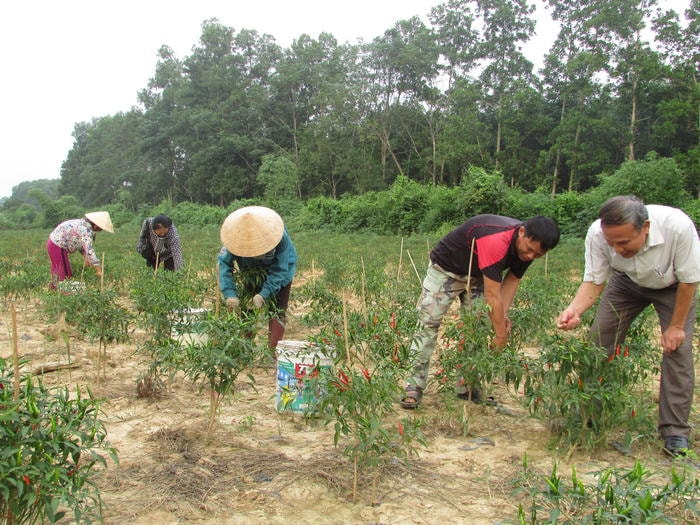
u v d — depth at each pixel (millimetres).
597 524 2764
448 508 3408
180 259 8914
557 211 28453
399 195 35000
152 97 76375
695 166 34594
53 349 6961
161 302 5574
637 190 25344
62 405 2873
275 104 64875
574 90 43594
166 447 4172
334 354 4441
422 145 54281
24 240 31234
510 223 4691
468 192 29797
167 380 5637
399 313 4574
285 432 4512
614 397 3887
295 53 67312
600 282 4395
